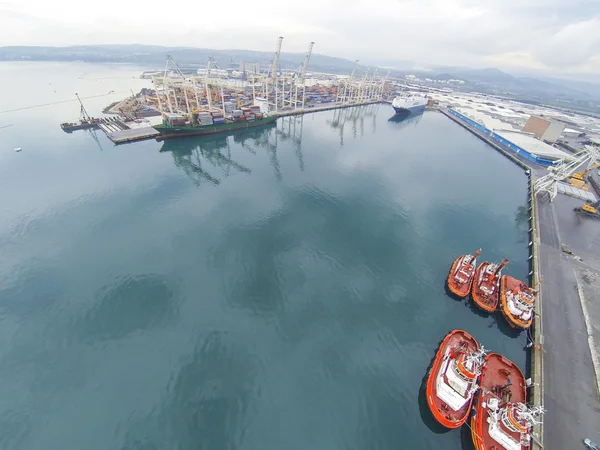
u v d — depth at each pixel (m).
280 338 45.75
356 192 95.69
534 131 174.12
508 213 88.50
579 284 56.19
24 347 42.97
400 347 45.50
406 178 110.56
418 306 53.09
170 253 62.75
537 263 62.25
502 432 31.45
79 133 136.12
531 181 109.38
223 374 40.25
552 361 41.09
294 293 54.19
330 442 33.88
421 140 166.12
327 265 61.81
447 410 34.72
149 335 45.25
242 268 59.47
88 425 34.50
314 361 42.66
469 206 91.94
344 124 193.50
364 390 39.31
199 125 138.75
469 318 51.28
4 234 66.38
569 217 83.31
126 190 88.56
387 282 58.25
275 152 130.62
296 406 37.12
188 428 34.41
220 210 80.12
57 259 59.78
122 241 65.88
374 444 33.84
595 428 33.19
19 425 34.31
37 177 93.06
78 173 97.69
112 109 177.50
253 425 34.97
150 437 33.56
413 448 33.66
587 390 37.31
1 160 103.00
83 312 48.53
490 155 145.38
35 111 165.50
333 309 51.41
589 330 46.22
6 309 48.69
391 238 72.50
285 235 70.75
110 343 43.88
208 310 49.78
